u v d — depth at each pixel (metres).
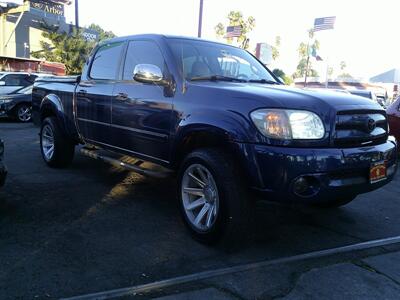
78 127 6.03
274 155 3.49
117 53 5.44
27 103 14.30
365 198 5.83
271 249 3.98
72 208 4.91
